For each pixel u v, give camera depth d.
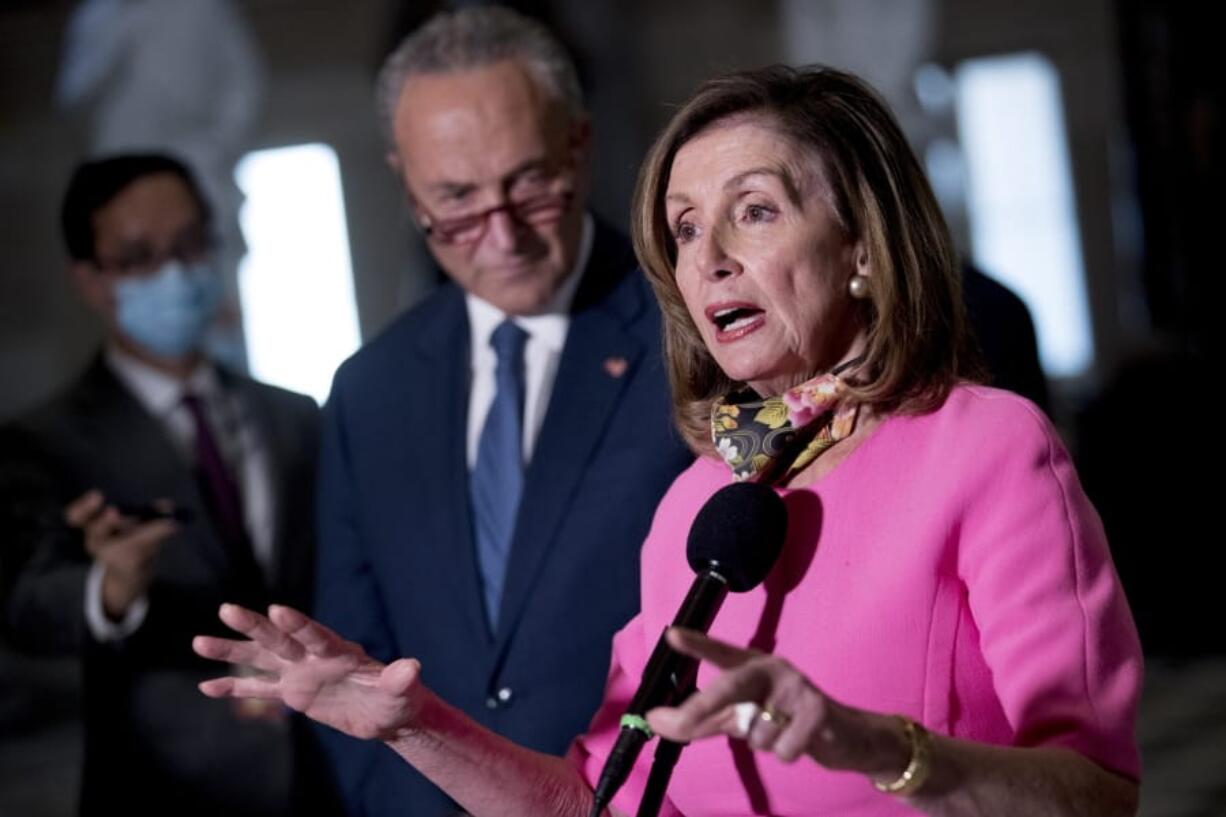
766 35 14.69
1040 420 2.15
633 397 3.25
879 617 2.13
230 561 4.29
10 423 4.41
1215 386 9.78
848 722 1.79
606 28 11.76
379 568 3.42
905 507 2.16
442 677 3.27
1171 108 11.87
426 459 3.41
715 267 2.22
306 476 4.45
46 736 9.98
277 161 14.73
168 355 4.45
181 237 4.46
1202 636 9.20
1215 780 6.88
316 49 14.61
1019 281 15.16
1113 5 14.17
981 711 2.12
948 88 14.90
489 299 3.36
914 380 2.22
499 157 3.23
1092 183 14.98
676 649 1.88
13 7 14.37
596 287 3.40
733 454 2.29
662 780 2.12
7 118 14.63
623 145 11.74
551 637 3.16
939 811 1.88
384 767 3.39
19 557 4.24
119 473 4.32
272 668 2.24
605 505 3.18
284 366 14.86
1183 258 11.92
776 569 2.23
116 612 4.11
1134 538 9.39
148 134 13.53
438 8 6.64
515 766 2.37
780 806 2.18
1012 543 2.09
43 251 15.06
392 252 14.73
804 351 2.23
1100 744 2.00
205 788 4.09
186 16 13.52
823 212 2.22
